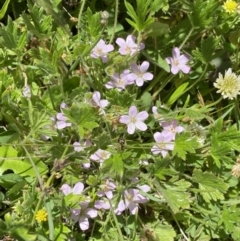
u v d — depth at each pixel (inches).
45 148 11.0
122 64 11.3
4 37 10.9
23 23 12.1
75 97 11.1
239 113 12.6
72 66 11.2
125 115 10.7
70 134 11.2
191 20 11.6
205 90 12.7
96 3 13.0
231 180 11.8
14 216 10.1
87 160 10.7
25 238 9.9
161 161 10.6
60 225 10.5
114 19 12.5
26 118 10.6
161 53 12.1
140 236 11.1
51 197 10.5
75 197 10.3
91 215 10.7
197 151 11.7
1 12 11.8
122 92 11.6
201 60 11.7
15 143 10.8
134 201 10.9
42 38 11.3
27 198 10.1
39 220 10.1
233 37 12.5
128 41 11.5
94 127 10.3
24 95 11.1
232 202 11.7
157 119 11.5
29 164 11.0
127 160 10.7
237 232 11.2
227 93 11.4
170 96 12.4
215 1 11.3
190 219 11.6
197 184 11.8
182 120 11.6
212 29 12.7
